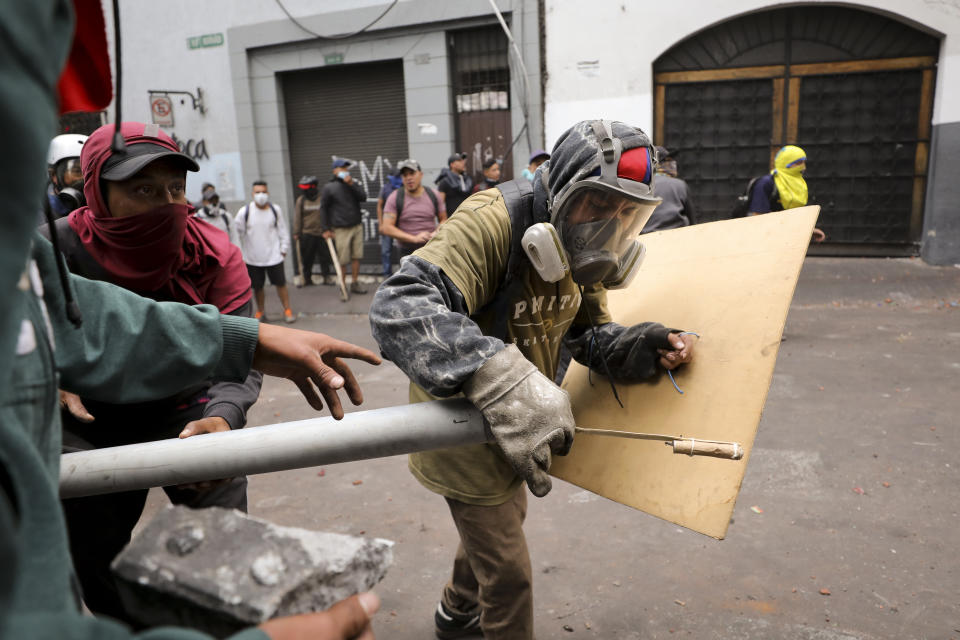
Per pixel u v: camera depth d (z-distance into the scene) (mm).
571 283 1766
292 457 1136
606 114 9383
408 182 8164
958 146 8602
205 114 11172
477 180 10180
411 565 2822
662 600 2523
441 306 1415
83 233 1757
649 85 9195
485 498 1782
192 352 1156
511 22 9453
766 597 2512
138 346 1109
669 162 6617
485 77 9875
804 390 4637
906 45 8773
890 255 9398
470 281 1554
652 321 1706
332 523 3178
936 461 3514
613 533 3002
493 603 1855
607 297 1923
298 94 11016
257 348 1232
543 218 1616
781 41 9102
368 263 11203
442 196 8656
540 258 1525
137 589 695
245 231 7812
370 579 741
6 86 387
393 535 3057
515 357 1279
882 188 9227
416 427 1206
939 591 2500
